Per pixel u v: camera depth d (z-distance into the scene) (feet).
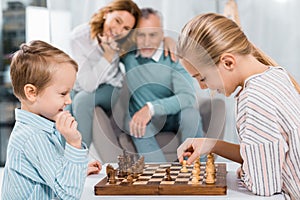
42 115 3.91
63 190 3.52
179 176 4.05
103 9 6.82
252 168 3.73
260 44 7.67
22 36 8.23
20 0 8.19
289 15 7.59
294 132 3.76
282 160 3.72
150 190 3.72
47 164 3.60
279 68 4.24
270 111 3.77
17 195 3.72
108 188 3.74
